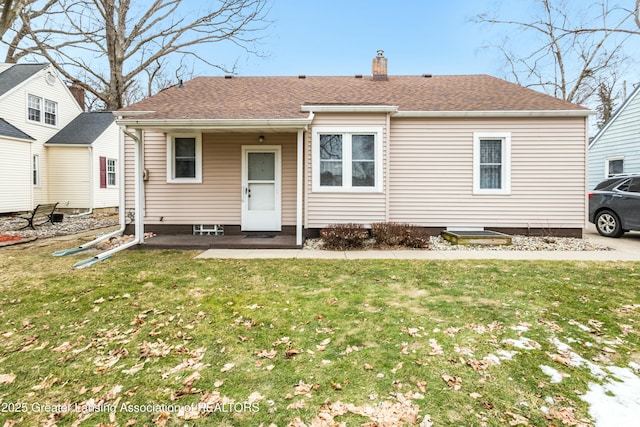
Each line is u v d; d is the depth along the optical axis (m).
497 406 2.17
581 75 16.80
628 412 2.10
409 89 9.97
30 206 14.19
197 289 4.52
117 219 13.87
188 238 8.19
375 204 8.06
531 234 8.46
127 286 4.65
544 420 2.04
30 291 4.44
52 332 3.29
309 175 8.08
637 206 8.09
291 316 3.62
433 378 2.47
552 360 2.69
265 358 2.79
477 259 6.28
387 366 2.64
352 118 8.02
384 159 8.03
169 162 8.78
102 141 16.58
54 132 16.17
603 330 3.19
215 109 7.98
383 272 5.36
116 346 3.02
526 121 8.37
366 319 3.51
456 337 3.09
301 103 8.65
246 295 4.29
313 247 7.48
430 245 7.70
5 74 15.13
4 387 2.45
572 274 5.11
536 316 3.53
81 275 5.18
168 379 2.52
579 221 8.37
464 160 8.49
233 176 8.89
